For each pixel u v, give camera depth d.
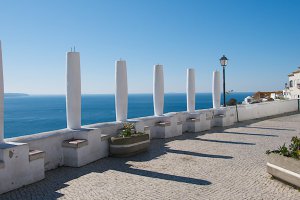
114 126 11.34
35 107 135.38
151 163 9.14
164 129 13.80
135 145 10.27
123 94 12.27
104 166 8.86
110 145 10.04
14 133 49.50
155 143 12.56
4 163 6.66
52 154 8.66
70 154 8.85
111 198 6.25
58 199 6.21
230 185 6.97
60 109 116.75
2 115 7.36
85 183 7.26
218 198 6.16
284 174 6.96
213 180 7.37
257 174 7.81
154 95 14.76
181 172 8.12
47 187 6.99
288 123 19.53
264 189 6.64
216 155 10.16
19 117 80.62
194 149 11.23
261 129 16.77
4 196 6.43
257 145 11.98
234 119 20.12
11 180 6.81
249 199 6.08
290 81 57.22
